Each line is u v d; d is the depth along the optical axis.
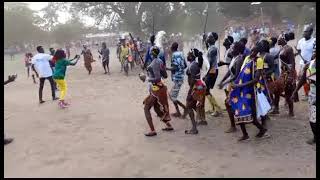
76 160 6.44
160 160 6.33
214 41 8.66
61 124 8.80
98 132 8.05
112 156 6.58
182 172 5.84
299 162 6.11
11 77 7.69
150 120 7.61
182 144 7.10
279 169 5.87
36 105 11.22
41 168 6.14
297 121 8.33
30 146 7.22
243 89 6.86
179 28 38.09
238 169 5.91
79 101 11.62
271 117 8.67
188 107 7.69
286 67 8.48
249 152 6.60
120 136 7.71
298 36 31.72
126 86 14.44
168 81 14.74
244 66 6.81
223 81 7.84
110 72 20.30
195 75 7.59
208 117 8.87
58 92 13.32
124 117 9.29
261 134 7.18
